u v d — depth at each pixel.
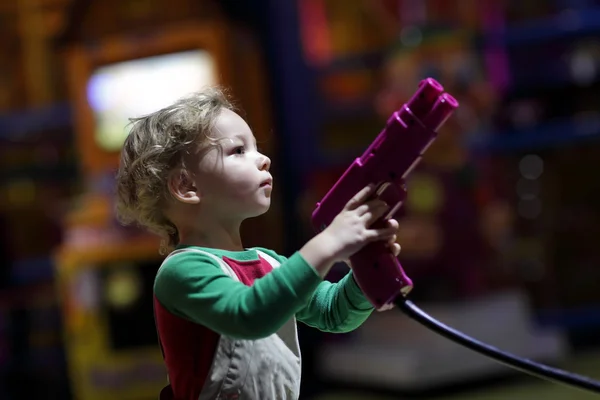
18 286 3.70
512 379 3.20
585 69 3.71
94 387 2.99
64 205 3.83
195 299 0.97
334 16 3.73
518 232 3.79
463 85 3.21
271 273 0.94
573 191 3.77
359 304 1.10
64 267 3.00
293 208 3.61
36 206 3.84
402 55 3.21
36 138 3.86
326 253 0.92
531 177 3.79
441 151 3.11
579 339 3.70
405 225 3.13
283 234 3.50
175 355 1.03
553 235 3.80
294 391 1.07
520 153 3.77
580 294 3.77
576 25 3.71
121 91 3.11
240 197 1.05
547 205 3.79
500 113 3.79
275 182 3.49
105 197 3.08
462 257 3.18
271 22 3.64
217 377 1.00
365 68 3.71
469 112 3.21
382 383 3.10
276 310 0.91
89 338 3.00
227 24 3.12
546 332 3.41
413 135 0.94
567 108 3.76
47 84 3.84
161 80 3.09
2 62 3.85
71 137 3.82
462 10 3.51
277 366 1.04
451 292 3.20
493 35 3.73
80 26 3.13
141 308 3.03
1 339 3.47
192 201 1.05
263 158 1.08
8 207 3.81
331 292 1.14
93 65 3.14
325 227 0.98
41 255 3.82
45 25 3.80
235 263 1.06
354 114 3.74
